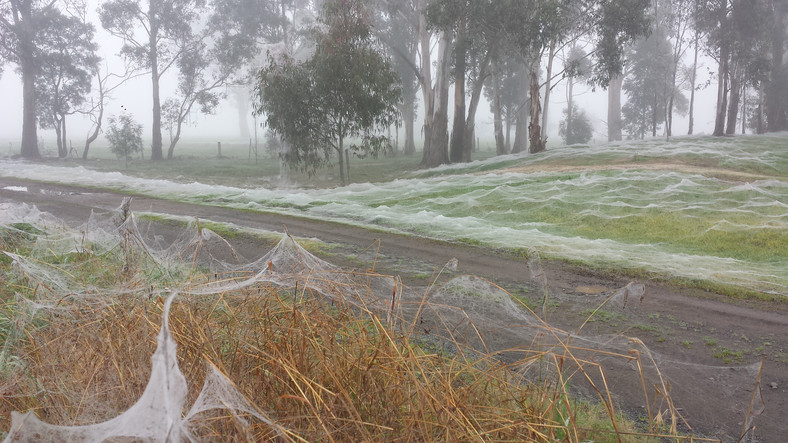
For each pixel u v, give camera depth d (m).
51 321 4.44
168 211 15.27
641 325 6.71
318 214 15.43
